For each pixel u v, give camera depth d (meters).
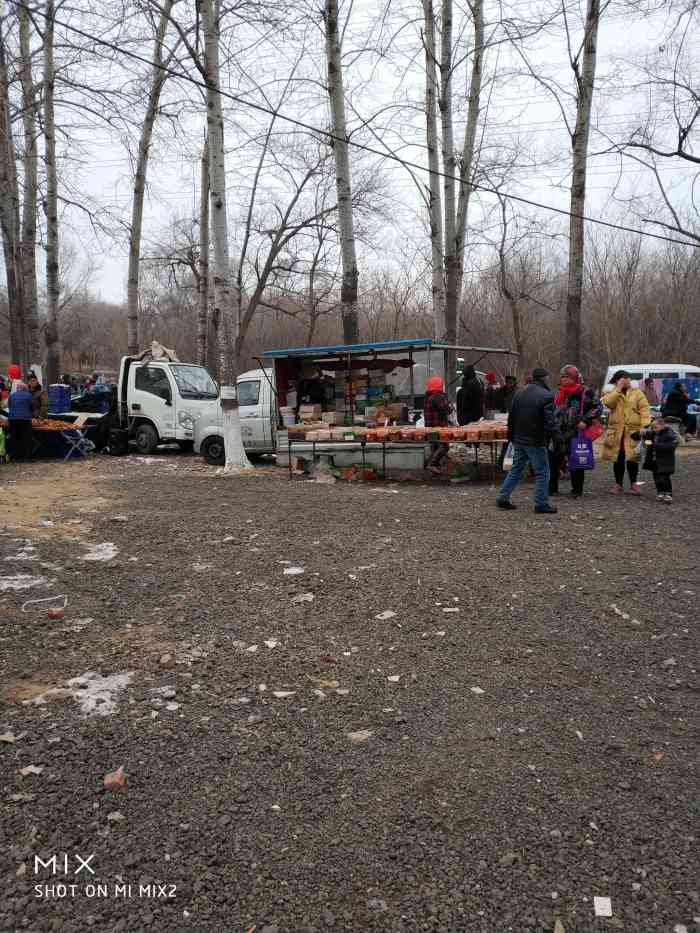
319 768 3.38
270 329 51.38
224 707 3.96
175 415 16.66
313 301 35.84
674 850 2.83
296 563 6.81
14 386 15.54
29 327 20.44
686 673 4.49
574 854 2.80
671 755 3.54
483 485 12.05
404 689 4.22
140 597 5.79
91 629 5.07
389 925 2.45
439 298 17.20
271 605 5.62
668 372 24.92
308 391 14.73
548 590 6.06
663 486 10.24
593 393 10.73
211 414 15.43
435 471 12.25
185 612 5.45
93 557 6.98
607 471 14.07
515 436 9.35
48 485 11.77
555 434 10.09
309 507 9.76
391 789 3.22
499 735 3.71
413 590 6.01
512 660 4.66
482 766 3.42
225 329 13.35
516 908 2.53
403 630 5.14
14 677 4.26
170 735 3.63
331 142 16.06
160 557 7.01
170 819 2.99
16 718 3.76
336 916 2.49
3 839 2.84
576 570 6.64
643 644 4.95
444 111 16.36
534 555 7.15
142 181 20.81
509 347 41.72
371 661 4.61
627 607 5.66
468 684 4.30
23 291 20.34
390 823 2.98
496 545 7.55
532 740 3.67
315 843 2.85
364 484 12.20
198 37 13.77
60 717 3.79
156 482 12.26
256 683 4.26
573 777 3.33
